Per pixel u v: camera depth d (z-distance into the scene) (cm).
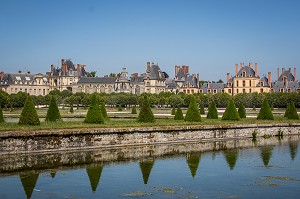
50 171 3209
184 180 2958
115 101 15825
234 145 4853
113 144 4538
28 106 4534
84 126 4528
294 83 18375
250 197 2523
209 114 6662
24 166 3372
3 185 2767
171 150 4381
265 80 18638
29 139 3972
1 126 4288
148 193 2598
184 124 5247
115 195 2547
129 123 5134
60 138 4162
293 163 3631
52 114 5191
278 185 2820
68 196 2519
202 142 5106
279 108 14325
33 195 2536
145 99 5397
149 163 3600
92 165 3475
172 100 15400
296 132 6209
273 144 4969
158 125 4997
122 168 3362
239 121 5981
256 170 3322
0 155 3803
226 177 3061
